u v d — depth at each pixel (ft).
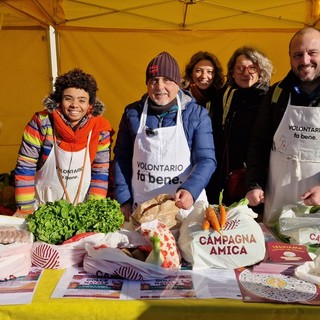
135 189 8.17
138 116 8.07
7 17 16.74
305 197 6.95
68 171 8.71
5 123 19.07
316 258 5.39
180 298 4.71
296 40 7.51
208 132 7.93
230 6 15.83
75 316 4.58
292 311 4.54
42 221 5.91
